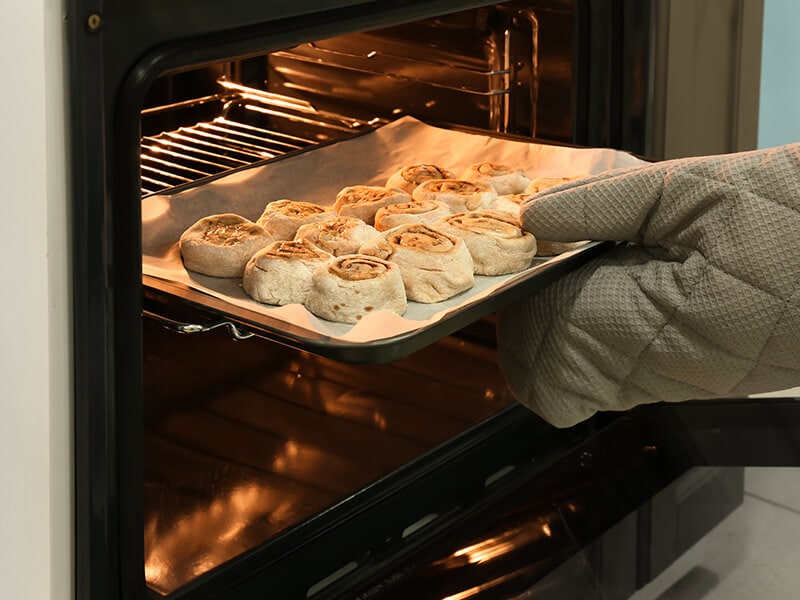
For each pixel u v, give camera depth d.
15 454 0.60
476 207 0.93
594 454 0.98
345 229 0.85
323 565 0.78
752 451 1.01
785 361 0.77
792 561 0.92
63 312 0.57
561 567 0.86
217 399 0.99
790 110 1.18
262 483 0.86
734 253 0.75
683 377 0.80
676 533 0.93
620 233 0.80
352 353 0.62
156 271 0.81
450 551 0.84
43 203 0.54
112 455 0.60
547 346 0.83
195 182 0.97
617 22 0.94
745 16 1.03
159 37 0.58
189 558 0.75
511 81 1.04
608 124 0.98
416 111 1.14
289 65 1.20
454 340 1.12
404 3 0.74
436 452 0.86
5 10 0.53
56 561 0.60
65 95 0.54
